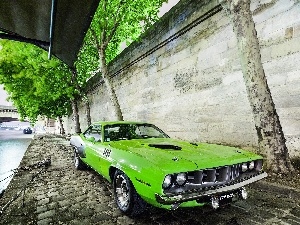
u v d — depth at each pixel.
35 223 3.11
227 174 2.96
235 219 3.08
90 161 4.88
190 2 8.06
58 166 7.16
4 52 16.77
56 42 3.67
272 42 5.68
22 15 2.89
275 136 4.50
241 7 4.66
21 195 4.30
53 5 2.46
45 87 17.70
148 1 9.17
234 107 6.66
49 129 58.97
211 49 7.43
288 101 5.32
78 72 17.72
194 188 2.72
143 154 3.18
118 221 3.13
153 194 2.66
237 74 6.56
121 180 3.49
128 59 13.02
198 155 3.12
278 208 3.35
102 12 9.59
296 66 5.16
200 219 3.12
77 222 3.12
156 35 10.18
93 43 11.09
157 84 10.49
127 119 13.77
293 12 5.22
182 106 8.88
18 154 17.91
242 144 6.41
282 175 4.34
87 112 18.12
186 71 8.60
